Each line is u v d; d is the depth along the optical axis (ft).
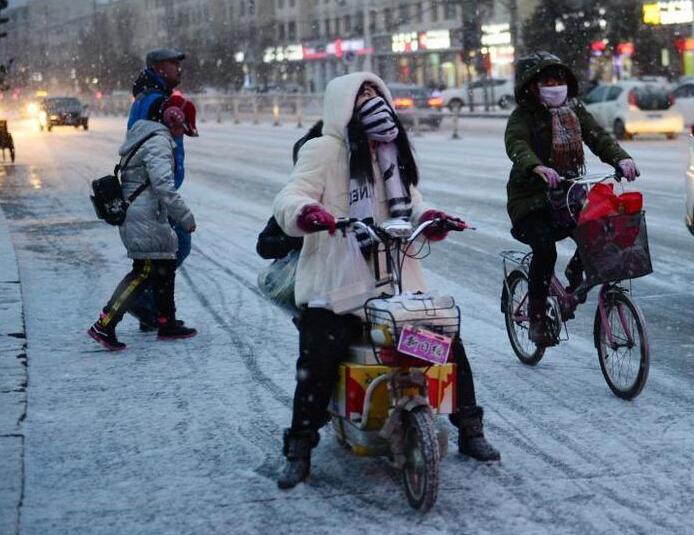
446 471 21.33
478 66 211.61
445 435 19.61
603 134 26.58
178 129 31.73
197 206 70.74
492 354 31.09
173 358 31.14
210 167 103.55
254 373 29.40
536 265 26.91
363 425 19.66
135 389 27.94
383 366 19.71
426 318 18.90
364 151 20.29
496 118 196.75
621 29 199.93
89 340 33.55
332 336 20.06
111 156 122.01
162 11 402.93
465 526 18.71
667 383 27.68
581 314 36.32
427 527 18.70
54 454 22.93
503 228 56.03
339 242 20.10
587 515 19.08
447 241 51.85
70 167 105.60
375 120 20.21
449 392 20.21
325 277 20.18
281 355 31.35
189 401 26.76
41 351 32.22
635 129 123.54
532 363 29.55
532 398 26.50
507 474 21.12
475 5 212.02
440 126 169.89
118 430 24.52
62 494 20.63
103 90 395.14
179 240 33.88
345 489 20.54
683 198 64.95
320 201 20.58
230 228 59.21
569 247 48.62
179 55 32.35
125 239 32.01
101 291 41.42
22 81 492.95
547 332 27.43
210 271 45.39
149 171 31.12
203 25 367.25
